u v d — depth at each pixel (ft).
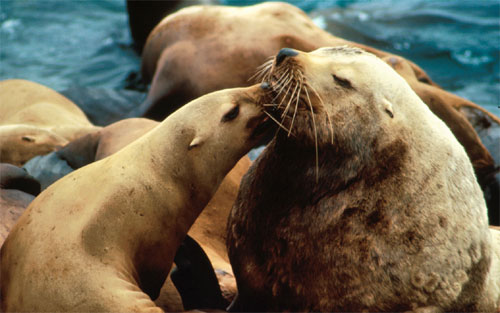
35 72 108.99
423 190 38.65
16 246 40.42
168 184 42.86
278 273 40.19
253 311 42.27
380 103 39.68
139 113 77.30
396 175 38.81
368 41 121.19
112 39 126.11
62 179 43.32
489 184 69.21
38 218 40.75
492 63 113.70
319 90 39.73
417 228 38.14
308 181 40.09
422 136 39.68
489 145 73.92
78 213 40.24
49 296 37.58
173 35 79.51
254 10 78.74
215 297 43.01
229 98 44.60
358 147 39.32
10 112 78.13
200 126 43.88
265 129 45.52
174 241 42.96
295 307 39.70
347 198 38.99
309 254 39.14
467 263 38.70
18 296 38.60
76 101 88.17
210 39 75.77
